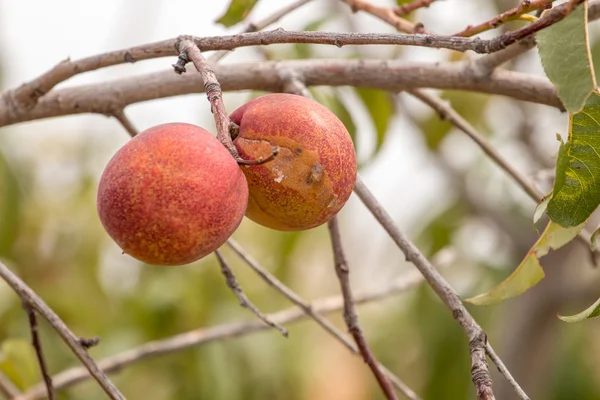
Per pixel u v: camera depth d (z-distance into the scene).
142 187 0.96
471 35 1.02
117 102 1.13
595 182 1.00
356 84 1.14
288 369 1.74
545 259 1.79
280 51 1.31
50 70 1.09
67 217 1.79
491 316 1.85
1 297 1.51
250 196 1.00
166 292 1.62
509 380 0.97
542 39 0.95
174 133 0.97
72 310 1.69
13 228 1.60
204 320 1.63
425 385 1.85
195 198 0.96
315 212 0.99
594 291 1.78
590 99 0.99
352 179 1.00
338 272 1.07
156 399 1.67
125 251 0.97
